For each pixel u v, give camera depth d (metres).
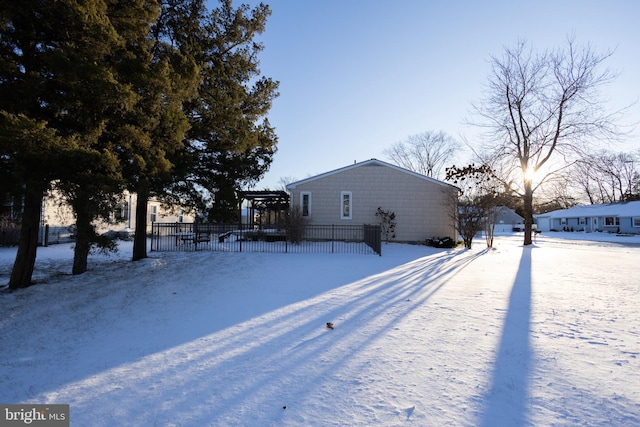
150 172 8.87
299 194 20.45
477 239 34.34
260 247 16.69
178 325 5.79
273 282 8.86
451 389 3.41
